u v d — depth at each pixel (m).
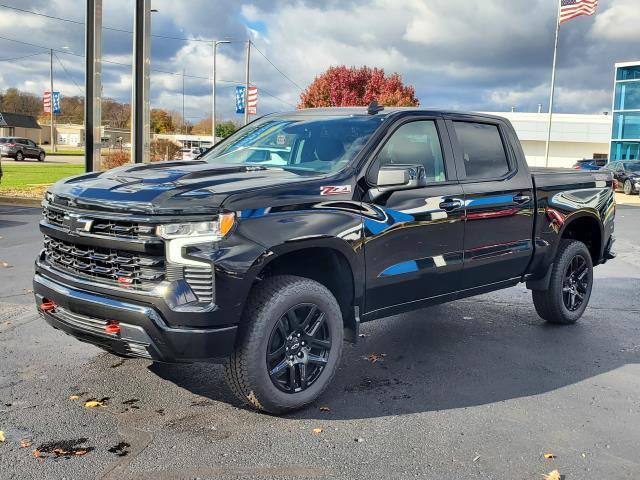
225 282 3.73
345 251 4.31
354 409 4.32
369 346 5.80
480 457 3.65
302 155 4.91
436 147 5.19
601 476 3.46
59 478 3.29
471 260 5.33
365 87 43.06
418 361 5.39
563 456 3.69
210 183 4.03
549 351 5.74
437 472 3.46
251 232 3.84
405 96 42.28
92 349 5.39
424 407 4.38
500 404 4.46
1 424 3.92
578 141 61.19
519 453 3.71
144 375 4.83
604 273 9.84
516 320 6.85
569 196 6.36
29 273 8.34
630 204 24.95
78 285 4.04
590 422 4.18
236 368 3.97
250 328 3.94
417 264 4.86
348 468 3.48
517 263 5.85
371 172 4.60
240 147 5.38
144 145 15.70
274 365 4.12
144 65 15.45
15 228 12.48
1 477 3.28
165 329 3.70
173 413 4.17
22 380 4.66
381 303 4.75
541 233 6.06
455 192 5.14
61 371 4.86
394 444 3.80
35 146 47.59
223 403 4.36
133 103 15.52
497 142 5.79
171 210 3.70
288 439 3.83
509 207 5.64
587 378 5.04
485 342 5.99
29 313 6.43
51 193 4.34
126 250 3.81
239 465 3.49
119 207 3.80
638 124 42.56
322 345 4.31
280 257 4.24
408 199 4.77
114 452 3.60
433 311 7.18
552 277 6.39
